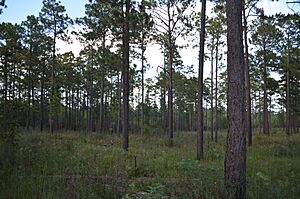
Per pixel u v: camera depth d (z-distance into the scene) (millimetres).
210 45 29062
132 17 17016
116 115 41000
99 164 11289
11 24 30094
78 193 6902
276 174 9930
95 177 8484
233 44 7609
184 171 8000
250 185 7613
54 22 34594
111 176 8789
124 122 17938
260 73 33562
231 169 7227
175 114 64562
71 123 56250
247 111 23531
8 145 10688
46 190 7148
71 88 50844
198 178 7441
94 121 55188
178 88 48094
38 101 42844
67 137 26062
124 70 18281
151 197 6051
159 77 41312
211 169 7777
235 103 7430
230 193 6750
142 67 34375
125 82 18250
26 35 35125
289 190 7309
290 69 29312
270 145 21125
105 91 49094
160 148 19219
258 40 29109
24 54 35094
